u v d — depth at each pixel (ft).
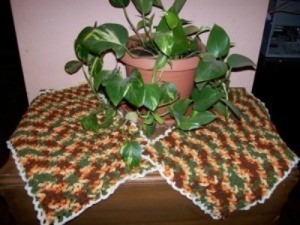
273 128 2.59
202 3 2.81
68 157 2.20
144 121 2.33
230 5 2.84
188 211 2.33
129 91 1.92
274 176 2.15
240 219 2.42
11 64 7.33
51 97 2.92
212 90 2.27
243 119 2.67
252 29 2.99
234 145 2.36
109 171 2.10
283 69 6.11
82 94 2.97
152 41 2.35
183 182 2.08
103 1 2.74
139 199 2.22
